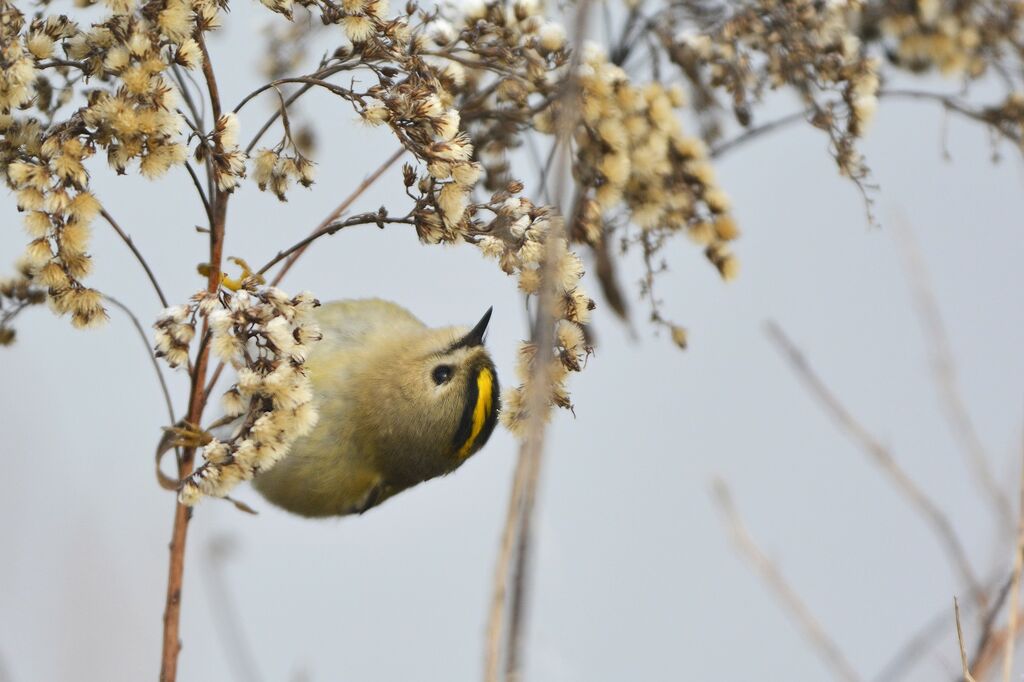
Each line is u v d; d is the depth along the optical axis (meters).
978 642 5.93
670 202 7.94
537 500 4.57
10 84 6.08
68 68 6.71
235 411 6.53
